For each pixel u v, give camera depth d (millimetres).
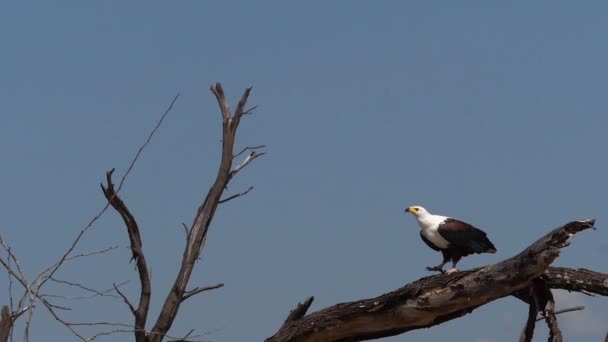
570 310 14594
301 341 14289
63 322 9430
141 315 13719
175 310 14023
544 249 11961
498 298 12945
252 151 14914
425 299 13234
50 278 9414
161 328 13867
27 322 9297
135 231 13789
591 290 14211
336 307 14016
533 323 13289
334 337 14195
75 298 9477
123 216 13625
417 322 13547
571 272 14344
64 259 9430
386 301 13539
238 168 14773
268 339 14273
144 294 13797
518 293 13391
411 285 13422
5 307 9312
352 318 13867
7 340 9281
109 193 13500
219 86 15023
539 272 12289
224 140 14766
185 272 14195
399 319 13547
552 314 12820
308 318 14195
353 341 14273
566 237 11766
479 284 12797
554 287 14492
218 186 14617
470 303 13016
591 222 11484
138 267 13812
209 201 14586
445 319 13484
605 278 14094
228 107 14992
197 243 14391
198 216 14562
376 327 13867
